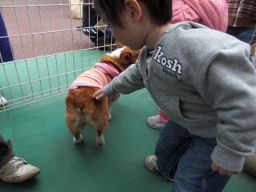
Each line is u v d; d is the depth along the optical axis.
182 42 0.61
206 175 0.81
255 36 1.81
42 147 1.45
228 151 0.59
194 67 0.58
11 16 3.86
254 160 1.27
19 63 2.33
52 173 1.29
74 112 1.24
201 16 1.27
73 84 1.27
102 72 1.40
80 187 1.22
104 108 1.28
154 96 0.80
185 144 1.06
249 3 1.46
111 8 0.61
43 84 2.06
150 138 1.58
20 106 1.79
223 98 0.57
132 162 1.39
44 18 3.88
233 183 1.27
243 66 0.55
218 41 0.57
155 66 0.70
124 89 1.03
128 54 1.41
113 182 1.26
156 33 0.67
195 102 0.70
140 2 0.61
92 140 1.54
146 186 1.25
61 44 2.91
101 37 2.78
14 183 1.21
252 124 0.54
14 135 1.52
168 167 1.16
